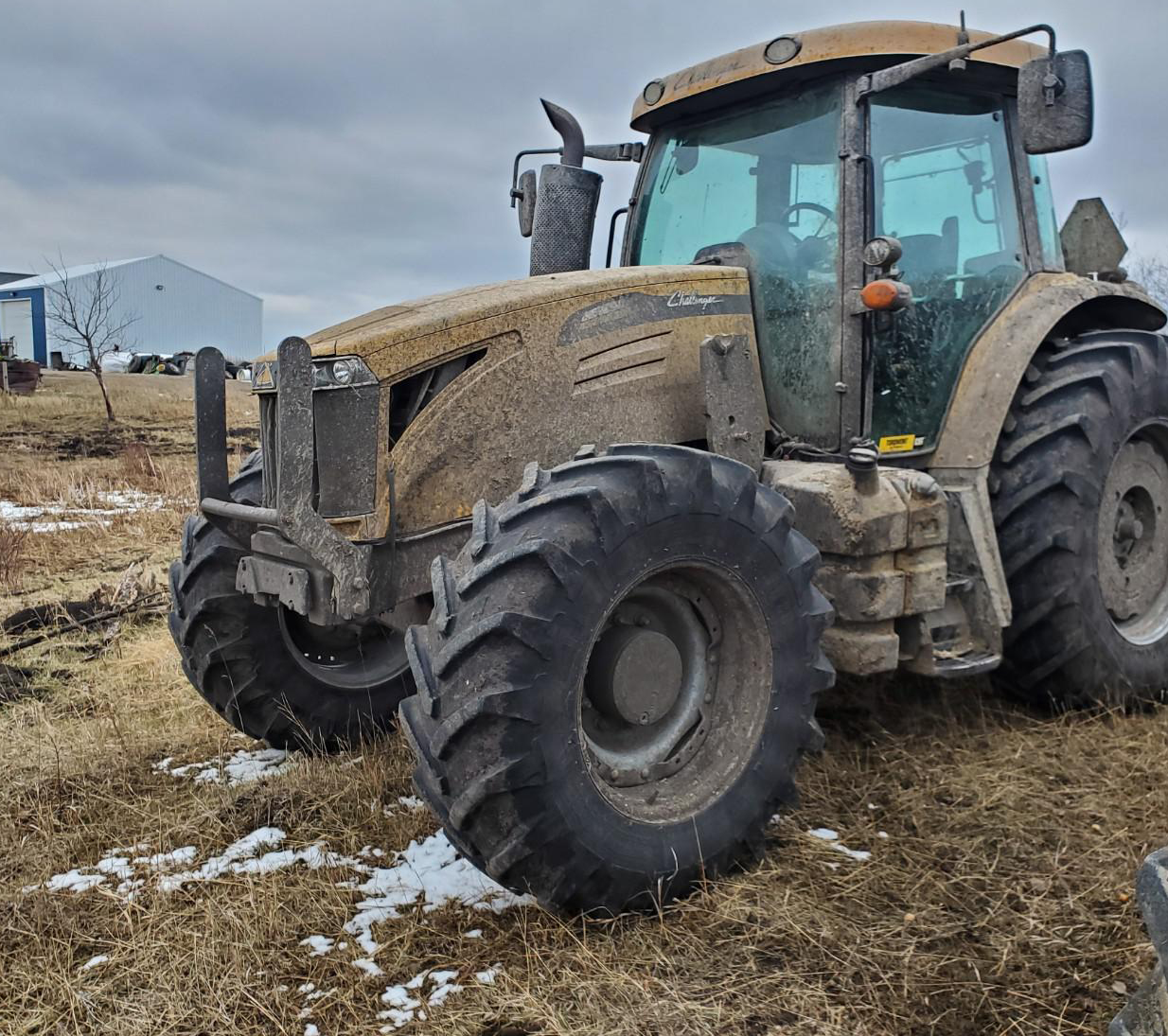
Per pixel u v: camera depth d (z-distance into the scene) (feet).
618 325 10.26
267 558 9.92
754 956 7.70
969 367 12.46
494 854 7.70
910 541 10.53
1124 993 7.18
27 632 17.19
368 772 10.94
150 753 12.17
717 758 9.05
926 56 11.21
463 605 7.89
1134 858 9.06
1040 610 12.19
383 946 7.89
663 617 9.25
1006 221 13.19
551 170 13.04
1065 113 10.31
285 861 9.34
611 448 8.87
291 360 8.27
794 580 9.15
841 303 11.43
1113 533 12.92
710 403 10.49
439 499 9.40
